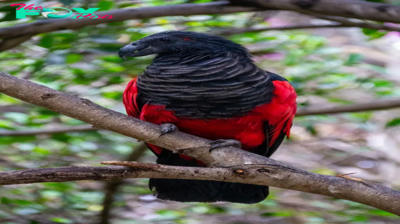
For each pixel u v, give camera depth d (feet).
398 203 20.11
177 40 26.68
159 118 25.25
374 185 20.35
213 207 39.81
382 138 59.72
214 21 38.99
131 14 27.22
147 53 26.66
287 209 40.52
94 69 37.93
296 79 38.55
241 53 27.09
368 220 36.40
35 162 41.68
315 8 25.46
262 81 25.07
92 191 39.19
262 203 39.70
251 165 19.98
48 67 37.86
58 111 19.84
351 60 41.09
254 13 40.45
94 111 20.10
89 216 39.14
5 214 37.42
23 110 46.80
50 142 43.62
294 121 42.09
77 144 40.98
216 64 24.93
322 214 39.68
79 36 33.04
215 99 24.41
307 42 42.75
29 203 36.45
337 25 33.45
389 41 68.13
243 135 25.55
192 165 27.89
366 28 33.12
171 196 27.48
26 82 19.33
